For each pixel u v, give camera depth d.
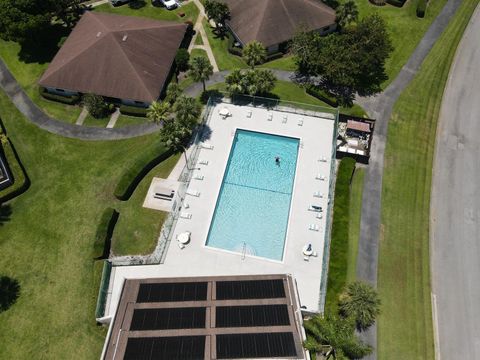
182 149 57.84
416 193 54.00
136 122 61.59
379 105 62.56
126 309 39.28
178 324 37.69
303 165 55.62
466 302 46.19
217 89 65.12
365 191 54.12
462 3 76.69
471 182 54.84
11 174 55.34
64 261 49.03
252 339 36.19
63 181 55.75
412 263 48.66
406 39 71.31
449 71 66.69
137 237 50.75
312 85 64.31
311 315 43.53
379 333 43.91
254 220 52.12
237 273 47.09
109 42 62.97
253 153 58.25
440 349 43.56
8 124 61.91
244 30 68.44
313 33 64.50
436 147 58.25
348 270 48.00
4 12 63.50
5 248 50.19
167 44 66.81
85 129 61.03
